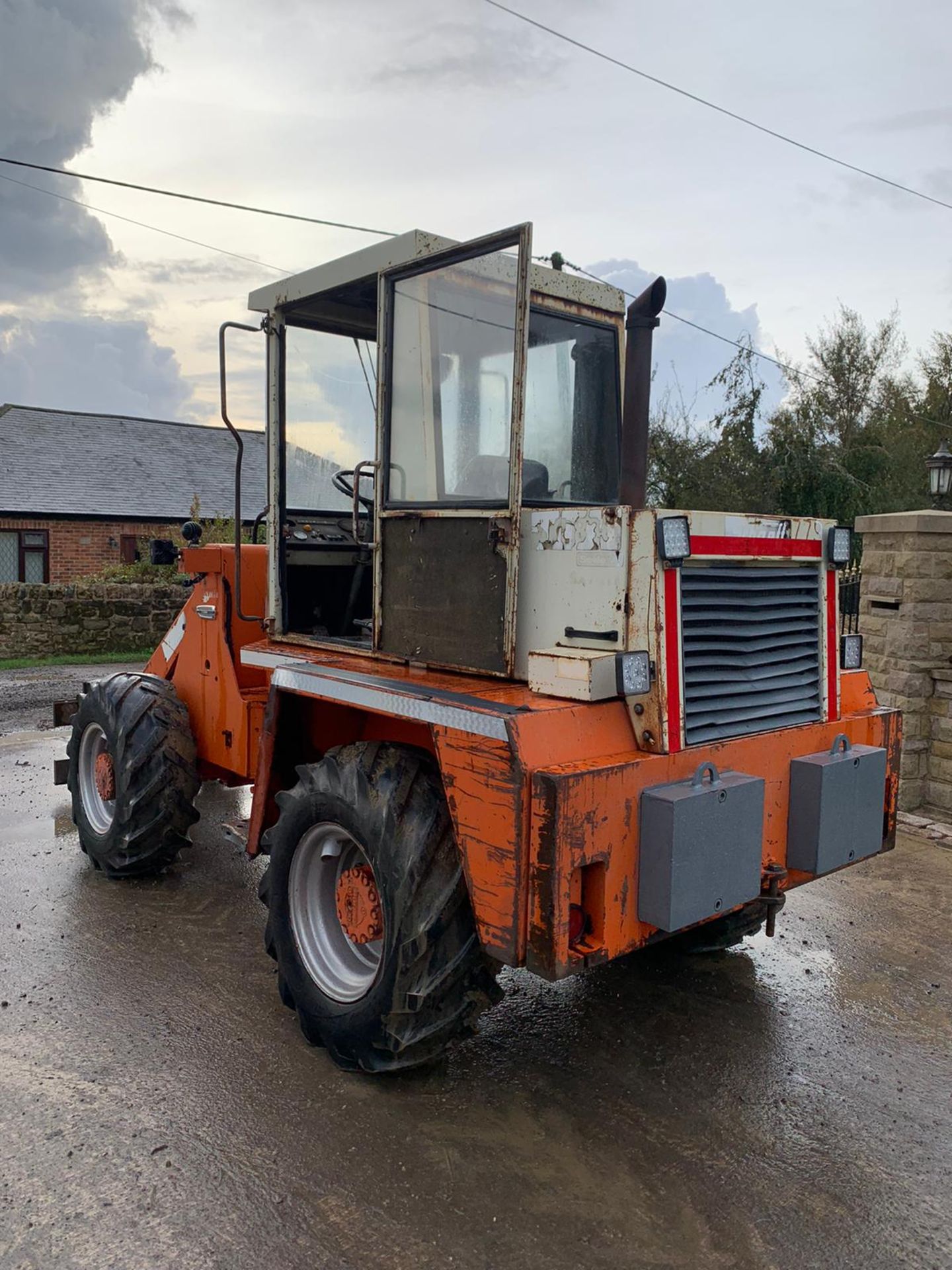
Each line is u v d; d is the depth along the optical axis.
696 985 3.67
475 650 2.96
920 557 5.87
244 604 4.25
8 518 19.62
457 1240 2.26
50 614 13.95
